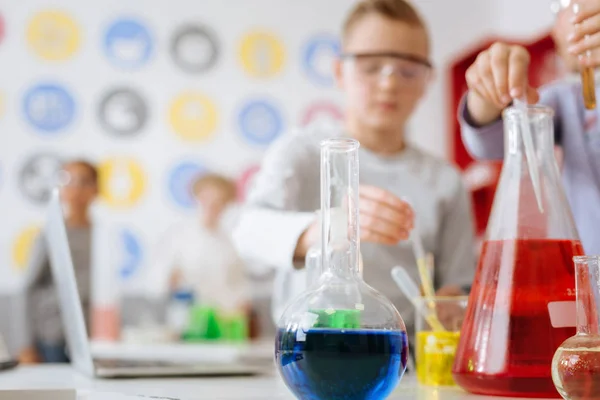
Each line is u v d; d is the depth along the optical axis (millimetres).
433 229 1601
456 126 4625
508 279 733
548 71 3838
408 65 1574
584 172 1201
